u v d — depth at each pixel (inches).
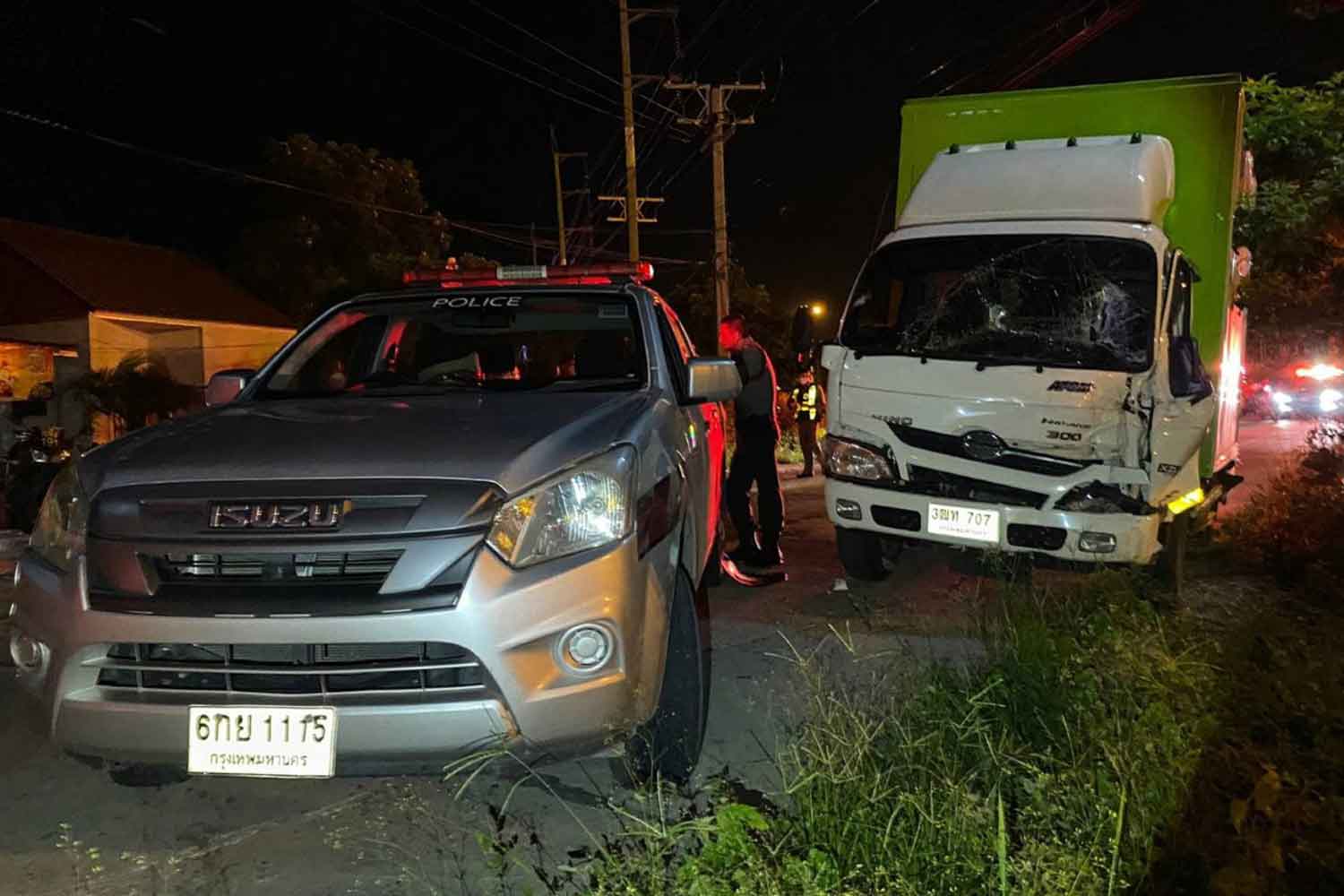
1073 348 228.1
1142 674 142.4
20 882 120.7
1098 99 267.0
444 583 113.7
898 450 235.6
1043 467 220.2
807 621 234.2
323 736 113.5
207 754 115.4
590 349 181.8
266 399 173.0
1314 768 125.3
